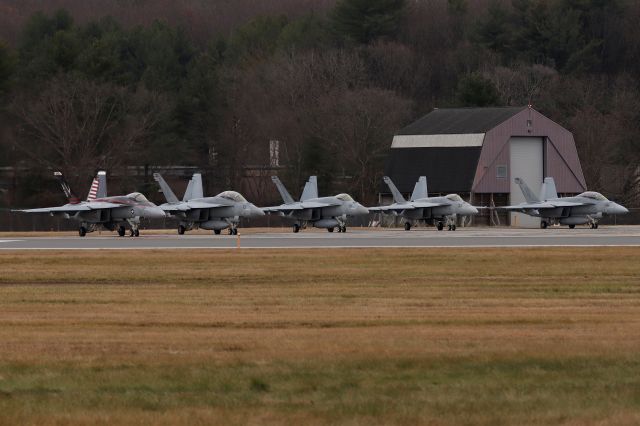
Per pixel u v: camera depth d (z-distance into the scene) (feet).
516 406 230.48
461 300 426.51
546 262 606.14
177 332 332.60
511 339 308.81
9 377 260.83
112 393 244.63
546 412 225.15
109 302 428.56
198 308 402.93
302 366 271.28
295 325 349.00
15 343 308.81
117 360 280.72
